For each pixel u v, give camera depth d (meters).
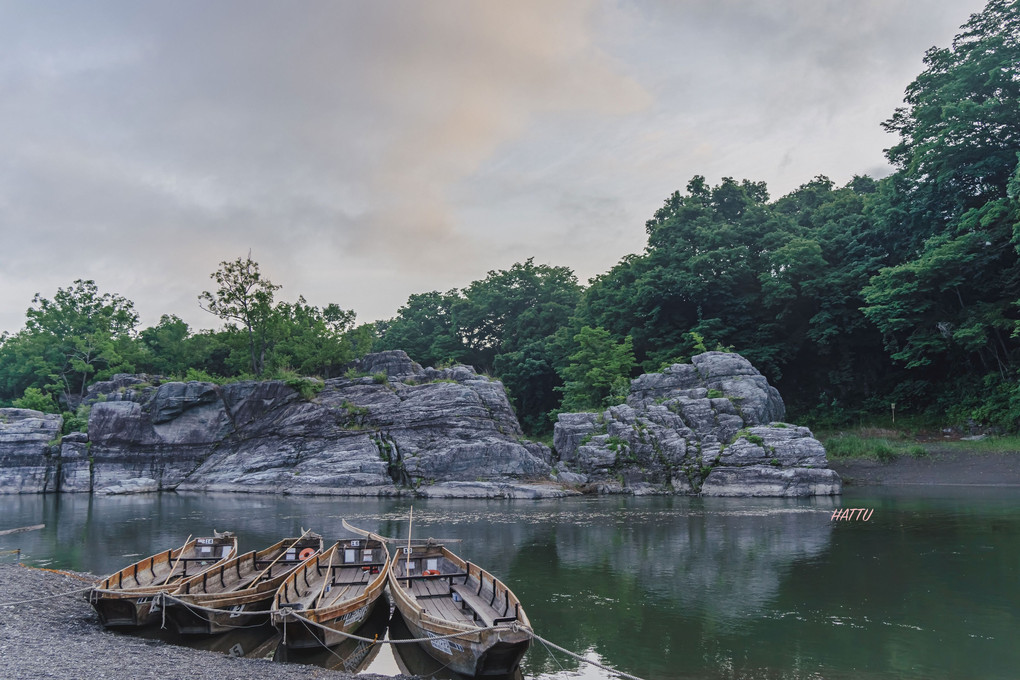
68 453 62.53
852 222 71.12
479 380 65.50
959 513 34.69
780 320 70.31
